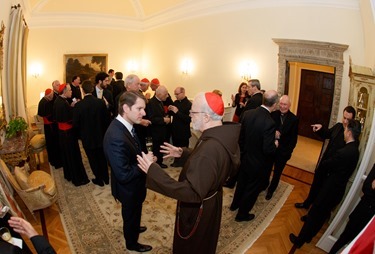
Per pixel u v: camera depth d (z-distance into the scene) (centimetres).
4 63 396
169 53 788
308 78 698
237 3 604
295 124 368
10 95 421
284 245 299
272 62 568
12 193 307
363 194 247
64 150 389
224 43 647
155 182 154
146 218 327
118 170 219
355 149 259
